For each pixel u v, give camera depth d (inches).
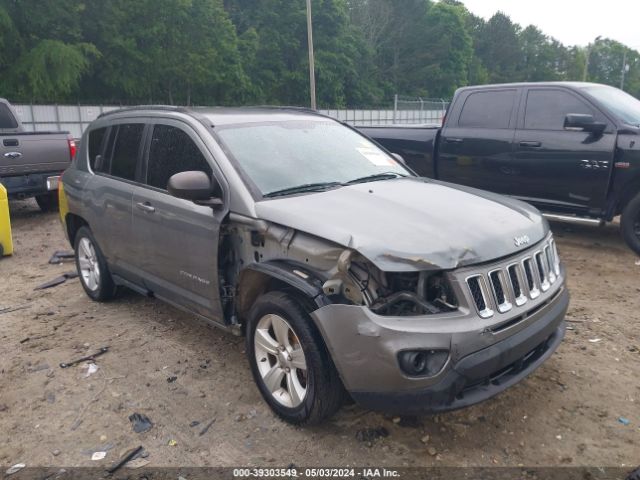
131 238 184.1
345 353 115.8
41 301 228.8
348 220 126.5
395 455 123.6
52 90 1428.4
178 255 162.2
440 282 116.6
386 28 3026.6
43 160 371.2
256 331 138.6
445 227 125.3
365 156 178.9
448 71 3129.9
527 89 298.7
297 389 130.6
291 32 2240.4
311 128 180.5
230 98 2047.2
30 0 1423.5
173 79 1833.2
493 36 3981.3
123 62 1668.3
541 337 127.3
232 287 150.9
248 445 129.0
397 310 117.7
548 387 149.4
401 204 138.6
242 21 2223.2
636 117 280.2
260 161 154.3
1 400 152.3
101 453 128.3
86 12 1581.0
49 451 129.8
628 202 269.4
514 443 126.7
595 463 120.0
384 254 114.3
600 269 253.6
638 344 175.2
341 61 2349.9
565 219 286.5
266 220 136.0
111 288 217.5
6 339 191.5
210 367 166.4
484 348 114.8
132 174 186.1
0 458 128.0
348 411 139.9
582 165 273.4
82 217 213.0
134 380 160.4
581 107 278.7
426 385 111.3
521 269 127.1
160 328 196.5
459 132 320.5
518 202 157.2
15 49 1435.8
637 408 139.6
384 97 2901.1
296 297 127.5
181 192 139.9
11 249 301.0
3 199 295.1
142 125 187.2
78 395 153.4
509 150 298.8
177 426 137.4
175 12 1733.5
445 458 122.3
